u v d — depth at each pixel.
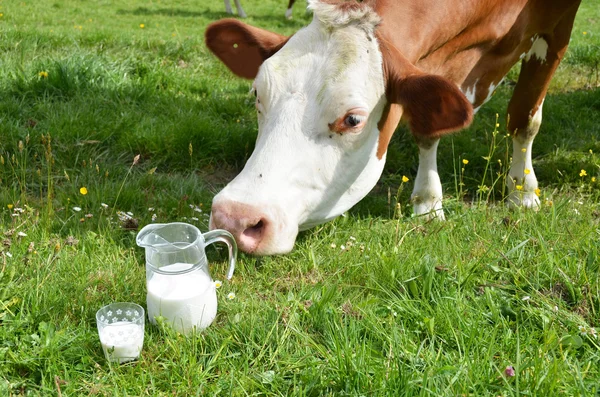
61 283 1.84
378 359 1.64
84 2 8.86
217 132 2.82
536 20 2.34
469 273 1.94
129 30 6.22
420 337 1.76
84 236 2.05
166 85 3.60
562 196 2.50
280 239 1.80
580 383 1.54
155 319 1.72
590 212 2.32
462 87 2.29
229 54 2.25
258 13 9.41
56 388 1.57
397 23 1.97
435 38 2.05
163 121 2.92
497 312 1.80
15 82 3.15
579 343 1.70
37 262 1.89
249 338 1.71
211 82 3.72
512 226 2.20
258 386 1.59
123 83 3.34
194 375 1.61
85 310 1.77
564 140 2.96
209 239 1.77
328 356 1.63
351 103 1.82
